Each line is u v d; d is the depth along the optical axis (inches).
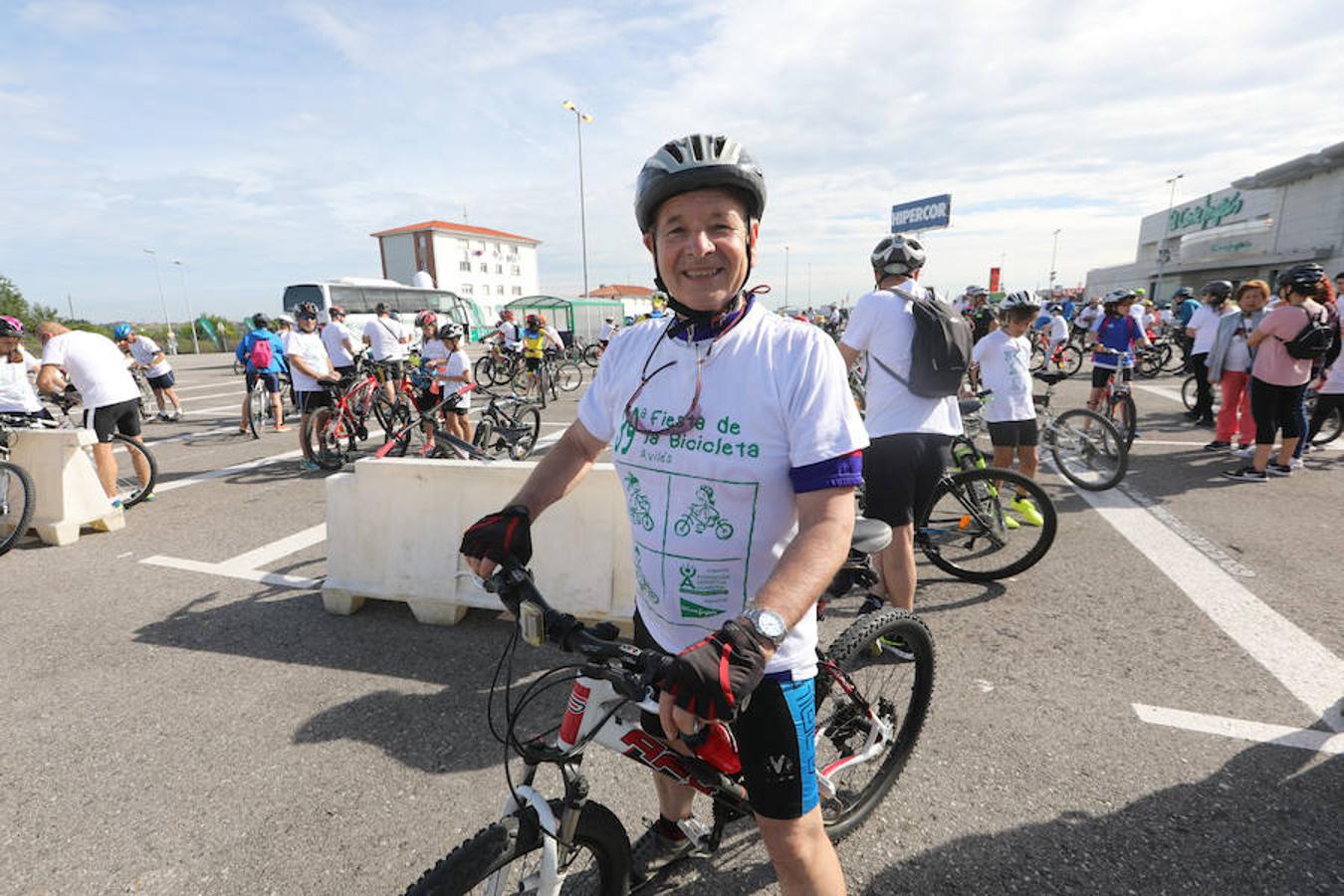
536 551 123.0
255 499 226.8
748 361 42.9
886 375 110.5
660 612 49.3
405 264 2527.1
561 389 574.2
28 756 95.0
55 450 185.3
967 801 82.5
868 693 88.1
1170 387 461.1
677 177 40.3
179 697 108.7
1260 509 191.6
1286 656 113.2
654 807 83.8
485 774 90.3
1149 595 137.9
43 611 140.6
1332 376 246.4
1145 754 90.0
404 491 131.3
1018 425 179.9
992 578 146.6
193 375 748.0
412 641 125.5
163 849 78.0
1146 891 69.3
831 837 74.3
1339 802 79.9
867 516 114.3
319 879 73.9
